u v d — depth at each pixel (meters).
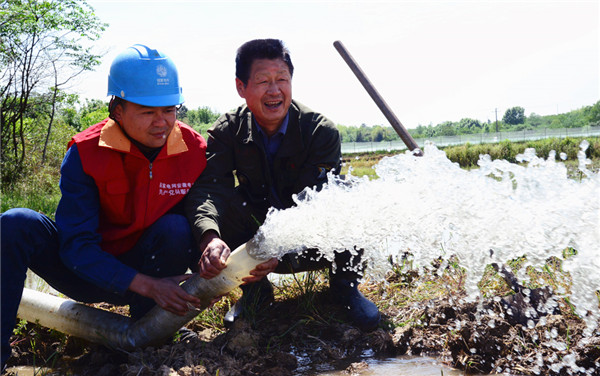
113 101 2.27
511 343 2.25
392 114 3.64
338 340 2.54
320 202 2.20
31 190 11.84
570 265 2.09
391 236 2.33
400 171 2.33
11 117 15.47
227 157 2.67
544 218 2.10
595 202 2.01
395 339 2.45
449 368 2.20
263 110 2.52
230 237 2.79
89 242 2.20
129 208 2.37
